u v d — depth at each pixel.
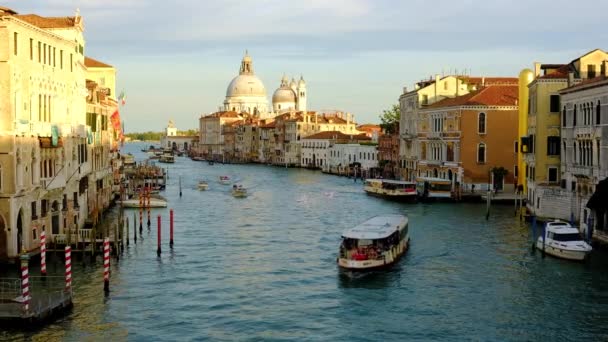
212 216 76.44
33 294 37.28
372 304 39.53
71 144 55.22
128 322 36.28
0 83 42.75
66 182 53.69
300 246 56.78
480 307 38.62
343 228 66.81
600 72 63.47
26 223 45.31
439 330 35.16
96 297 40.44
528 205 70.50
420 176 103.12
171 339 34.03
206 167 194.12
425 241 56.78
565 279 43.66
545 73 71.81
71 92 55.47
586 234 53.47
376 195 97.00
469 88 105.75
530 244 54.69
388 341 33.78
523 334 34.34
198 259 51.12
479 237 58.28
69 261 38.16
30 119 45.91
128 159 165.75
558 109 65.31
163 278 45.25
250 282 44.47
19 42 44.22
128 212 78.88
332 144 164.25
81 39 59.62
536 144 66.06
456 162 89.81
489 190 77.62
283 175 153.50
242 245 57.16
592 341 33.28
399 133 121.12
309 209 82.69
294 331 35.28
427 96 105.12
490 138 88.50
